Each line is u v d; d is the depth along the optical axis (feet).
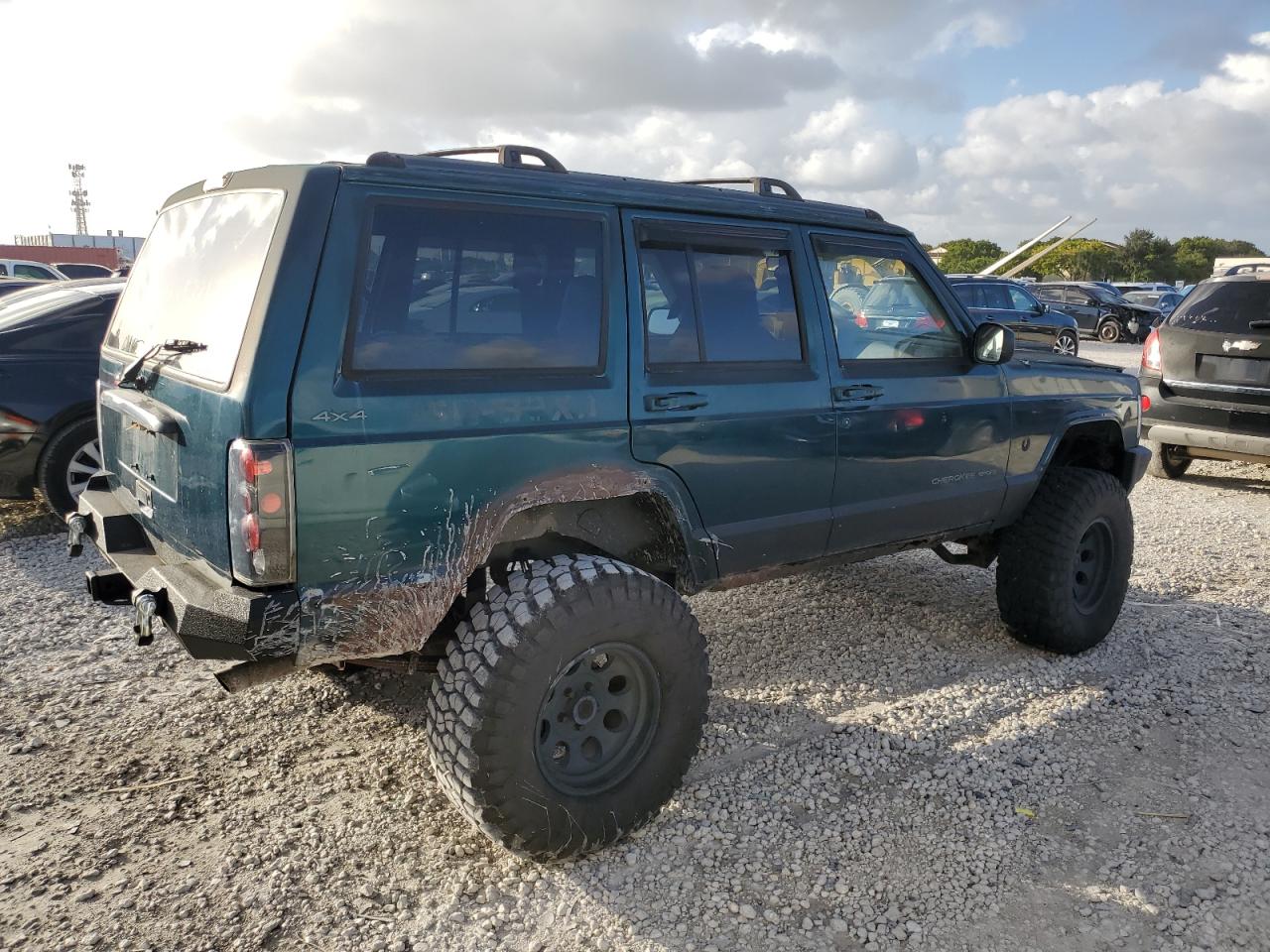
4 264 71.82
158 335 10.19
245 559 7.90
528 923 8.65
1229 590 18.16
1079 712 12.95
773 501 11.30
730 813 10.44
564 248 9.60
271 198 8.52
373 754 11.44
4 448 18.97
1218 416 26.17
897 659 14.61
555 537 10.43
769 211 11.46
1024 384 14.14
